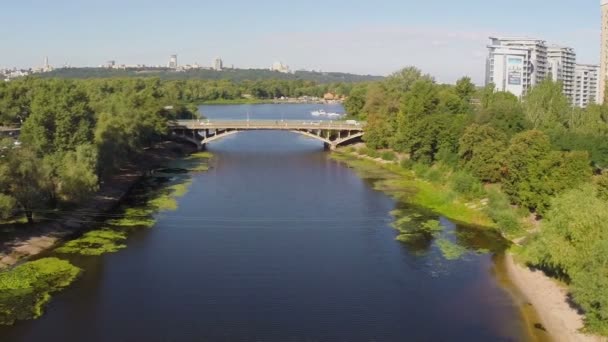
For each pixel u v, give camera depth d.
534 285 81.81
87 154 125.00
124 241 102.69
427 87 196.25
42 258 93.19
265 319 71.62
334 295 79.12
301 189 150.00
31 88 199.50
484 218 116.44
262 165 191.62
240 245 100.69
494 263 91.94
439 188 145.62
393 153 198.75
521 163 115.31
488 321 71.31
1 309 74.25
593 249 68.50
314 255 95.62
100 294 79.06
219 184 156.25
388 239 104.62
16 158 102.19
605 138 141.62
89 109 148.12
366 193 144.75
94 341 66.00
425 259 93.88
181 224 113.94
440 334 68.00
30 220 105.12
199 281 83.94
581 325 69.19
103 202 129.00
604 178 97.88
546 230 79.62
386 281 84.25
